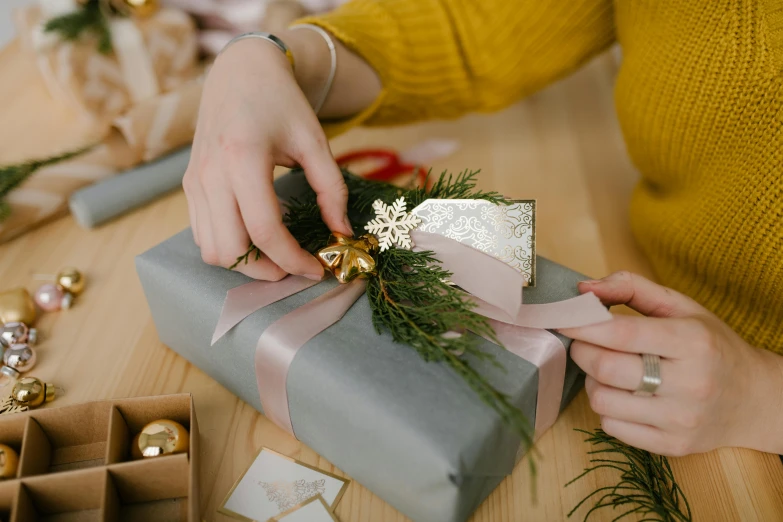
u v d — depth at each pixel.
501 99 0.67
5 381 0.48
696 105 0.47
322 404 0.40
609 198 0.65
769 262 0.45
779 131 0.43
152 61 0.75
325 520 0.40
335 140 0.73
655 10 0.51
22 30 0.80
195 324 0.45
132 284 0.57
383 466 0.39
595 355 0.40
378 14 0.58
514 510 0.41
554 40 0.63
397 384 0.38
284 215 0.48
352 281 0.44
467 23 0.60
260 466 0.43
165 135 0.64
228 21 0.82
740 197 0.46
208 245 0.43
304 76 0.52
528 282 0.44
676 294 0.43
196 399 0.47
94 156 0.63
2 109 0.77
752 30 0.45
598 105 0.78
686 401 0.39
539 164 0.69
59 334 0.52
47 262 0.59
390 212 0.44
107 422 0.42
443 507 0.37
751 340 0.48
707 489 0.42
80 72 0.71
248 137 0.42
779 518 0.41
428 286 0.42
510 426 0.35
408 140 0.73
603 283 0.43
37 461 0.40
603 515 0.41
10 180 0.59
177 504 0.41
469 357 0.40
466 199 0.45
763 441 0.43
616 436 0.41
